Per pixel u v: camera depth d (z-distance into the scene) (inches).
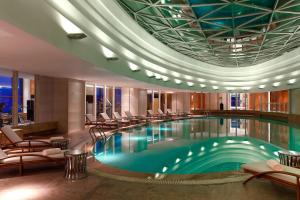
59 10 257.3
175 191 197.2
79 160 237.5
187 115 1214.3
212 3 445.1
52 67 393.7
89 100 776.9
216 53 848.3
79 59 327.0
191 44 737.0
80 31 305.7
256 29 603.8
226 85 1105.4
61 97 539.2
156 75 710.5
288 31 609.0
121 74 494.3
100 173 242.1
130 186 207.6
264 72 924.0
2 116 470.9
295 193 193.6
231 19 533.0
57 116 539.8
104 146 445.1
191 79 946.1
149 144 474.3
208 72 983.6
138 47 530.9
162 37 667.4
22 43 242.8
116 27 406.6
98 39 373.1
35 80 510.9
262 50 797.2
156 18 529.0
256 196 187.6
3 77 473.4
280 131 657.0
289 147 440.8
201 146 455.2
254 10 490.9
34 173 244.5
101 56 395.9
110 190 198.5
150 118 926.4
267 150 419.2
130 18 446.0
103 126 674.2
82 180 222.2
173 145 465.7
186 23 554.3
